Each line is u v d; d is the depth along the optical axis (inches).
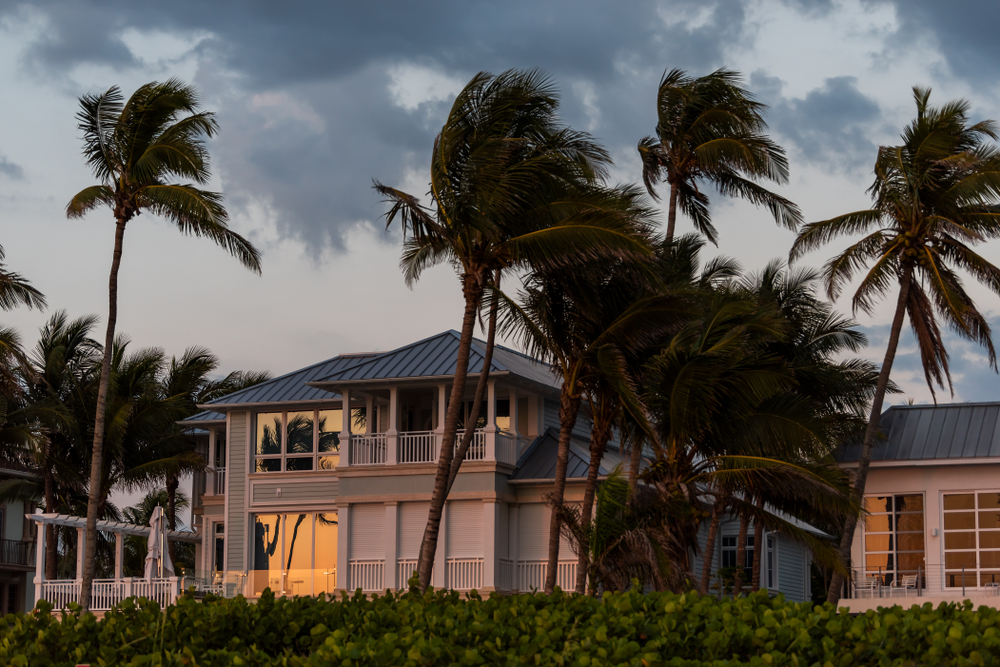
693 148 1149.7
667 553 864.9
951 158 1064.8
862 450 1103.6
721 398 954.7
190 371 1895.9
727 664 335.3
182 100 988.6
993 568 1122.0
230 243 988.6
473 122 880.9
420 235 931.3
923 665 343.6
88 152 1004.6
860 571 1172.5
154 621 430.6
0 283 1182.9
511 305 920.9
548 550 1305.4
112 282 1019.9
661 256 1004.6
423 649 349.7
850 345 1232.8
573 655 350.6
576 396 987.3
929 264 1087.0
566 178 871.7
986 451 1138.7
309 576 1334.9
